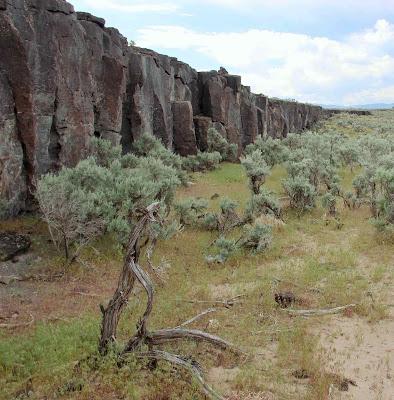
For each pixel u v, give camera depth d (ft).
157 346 24.50
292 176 75.15
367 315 29.73
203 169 94.22
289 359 23.98
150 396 20.17
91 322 27.55
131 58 75.56
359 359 24.26
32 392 20.48
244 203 64.85
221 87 112.78
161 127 85.87
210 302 31.68
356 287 34.27
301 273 37.50
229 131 117.50
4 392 20.31
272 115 158.61
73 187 41.55
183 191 72.59
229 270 39.47
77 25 54.03
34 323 28.04
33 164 45.88
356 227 53.06
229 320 29.22
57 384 21.02
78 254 38.29
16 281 33.94
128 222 42.52
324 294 33.27
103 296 32.81
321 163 77.41
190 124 96.07
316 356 24.25
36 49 46.68
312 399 20.02
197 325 28.17
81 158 55.01
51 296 32.19
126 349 22.77
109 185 45.60
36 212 46.60
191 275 37.81
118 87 64.80
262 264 41.01
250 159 67.26
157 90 84.89
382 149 91.15
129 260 22.07
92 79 59.88
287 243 46.93
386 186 50.90
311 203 61.26
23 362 23.15
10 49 43.45
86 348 24.38
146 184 44.09
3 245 37.35
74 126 53.52
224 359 23.84
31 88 44.88
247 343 25.84
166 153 73.26
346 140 143.54
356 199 63.31
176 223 45.60
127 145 75.97
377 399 20.52
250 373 22.16
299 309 30.78
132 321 28.14
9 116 43.47
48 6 48.44
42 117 48.32
